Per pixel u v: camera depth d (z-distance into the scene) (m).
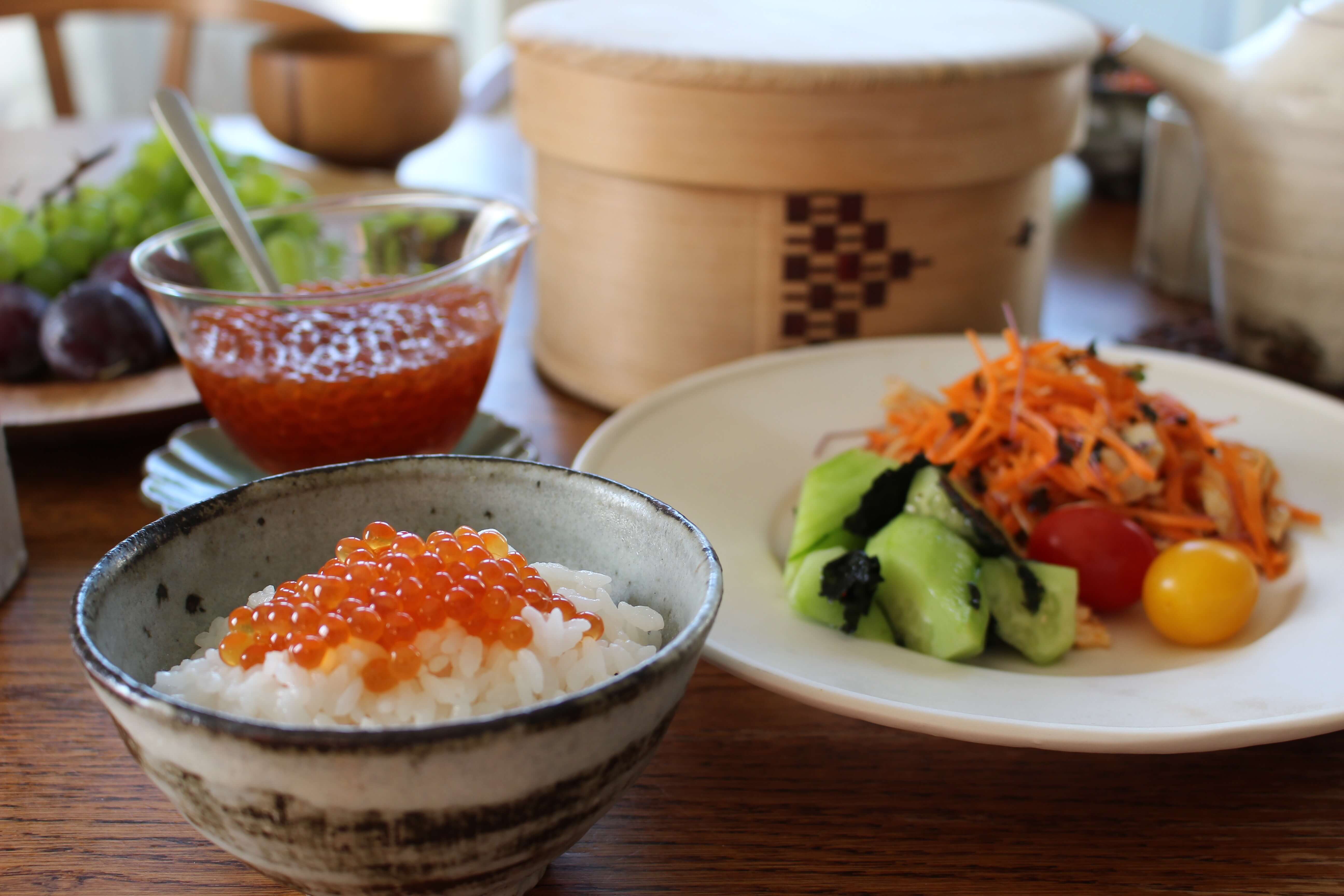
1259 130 0.58
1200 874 0.40
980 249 0.59
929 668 0.44
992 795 0.42
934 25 0.61
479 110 1.20
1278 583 0.49
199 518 0.40
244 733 0.33
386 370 0.49
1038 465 0.52
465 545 0.39
